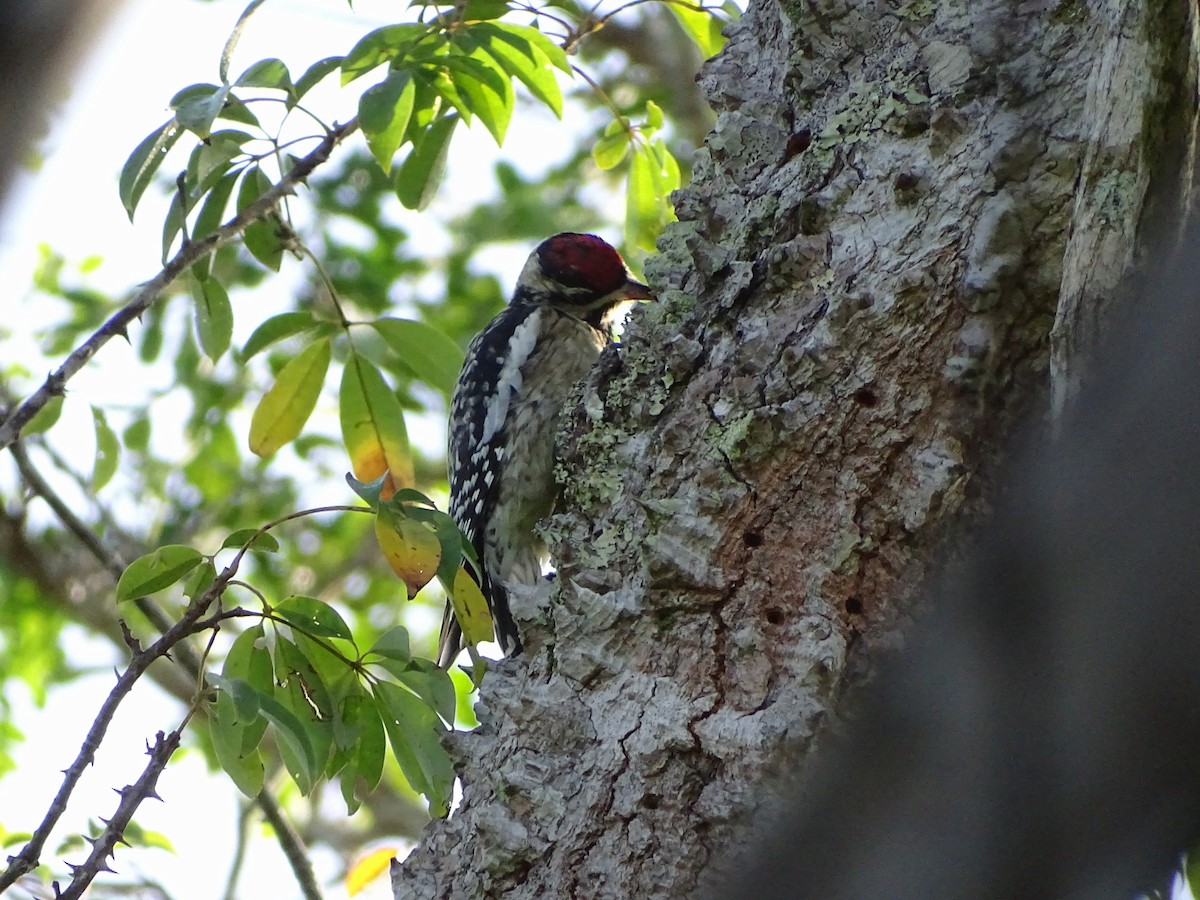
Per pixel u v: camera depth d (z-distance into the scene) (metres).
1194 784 3.65
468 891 5.20
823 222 5.29
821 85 5.72
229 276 12.43
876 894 3.91
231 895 11.68
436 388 7.32
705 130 13.49
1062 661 3.82
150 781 5.21
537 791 5.11
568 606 5.36
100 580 13.28
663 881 4.87
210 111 5.65
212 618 5.43
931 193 5.08
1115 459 3.95
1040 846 3.69
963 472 4.95
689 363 5.50
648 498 5.36
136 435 11.69
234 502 13.67
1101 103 4.41
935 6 5.40
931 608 4.55
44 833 5.07
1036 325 4.93
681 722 5.02
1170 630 3.71
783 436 5.08
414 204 7.01
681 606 5.15
